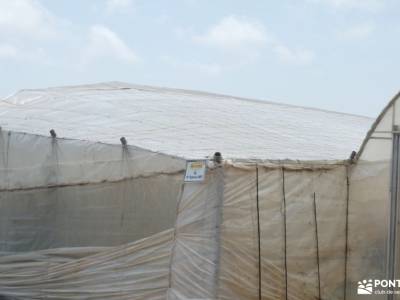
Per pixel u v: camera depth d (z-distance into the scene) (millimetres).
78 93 18688
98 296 12656
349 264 13141
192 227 11266
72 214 13500
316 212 12734
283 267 12094
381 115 12742
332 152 14648
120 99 17656
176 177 11719
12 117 16047
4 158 14859
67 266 13344
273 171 12031
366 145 13094
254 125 16375
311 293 12523
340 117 22359
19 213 14516
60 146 13797
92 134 13984
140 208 12281
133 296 12086
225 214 11211
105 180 12938
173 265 11406
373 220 12914
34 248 14133
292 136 15914
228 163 11297
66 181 13641
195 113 16625
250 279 11531
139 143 12859
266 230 11844
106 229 12844
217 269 11000
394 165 12484
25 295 13961
